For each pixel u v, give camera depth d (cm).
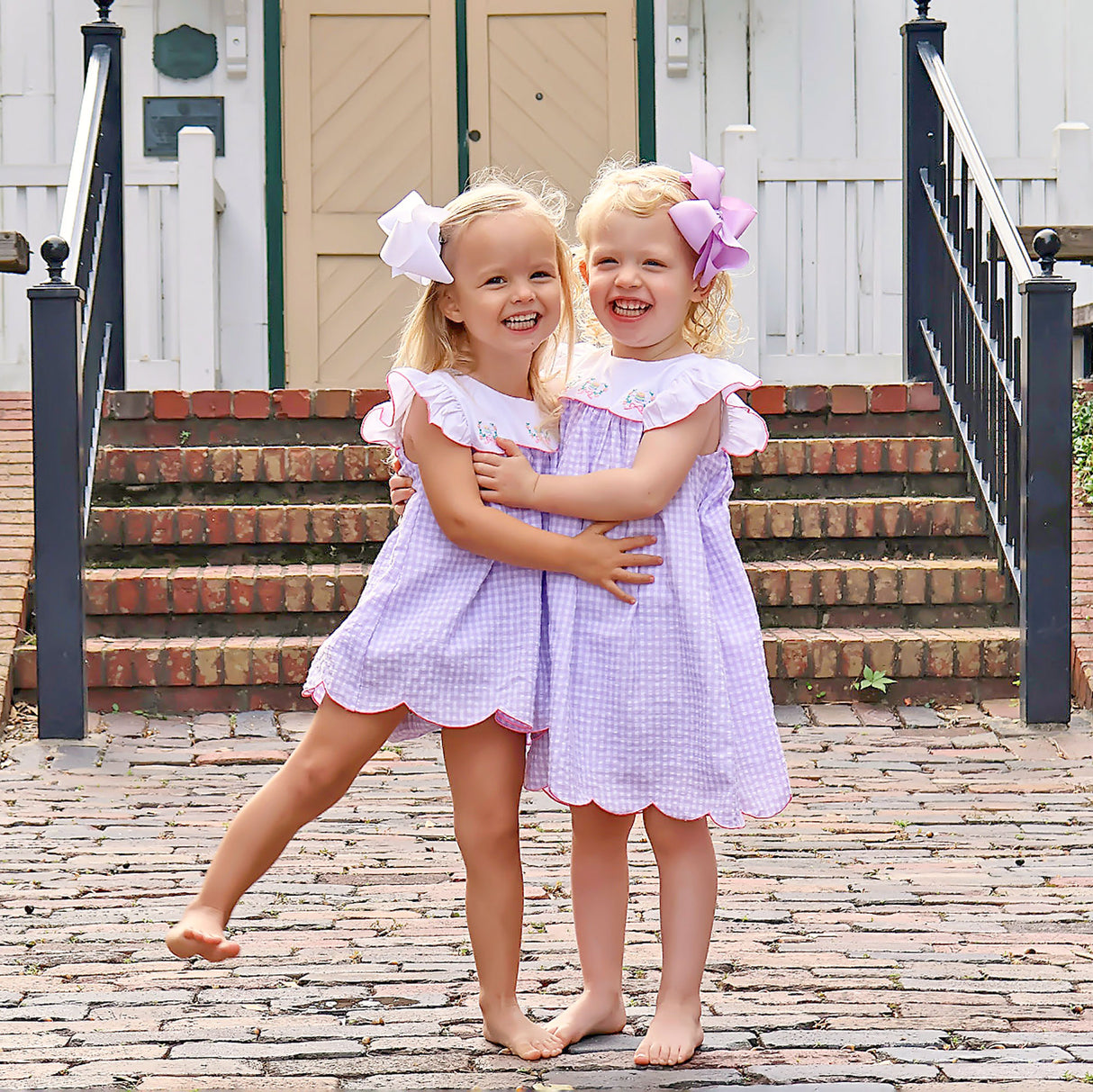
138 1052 223
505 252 223
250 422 613
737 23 810
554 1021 230
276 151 800
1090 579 537
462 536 222
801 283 791
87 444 547
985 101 816
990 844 357
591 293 237
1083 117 817
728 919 297
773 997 249
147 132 795
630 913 302
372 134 805
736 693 229
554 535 223
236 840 221
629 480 223
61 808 389
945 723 478
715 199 238
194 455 578
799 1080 208
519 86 809
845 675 497
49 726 455
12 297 741
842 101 812
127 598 519
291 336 802
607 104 811
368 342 805
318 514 556
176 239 744
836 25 811
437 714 219
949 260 603
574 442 234
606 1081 209
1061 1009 242
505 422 230
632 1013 242
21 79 786
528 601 225
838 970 264
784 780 231
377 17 805
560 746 219
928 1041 226
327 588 523
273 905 310
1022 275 480
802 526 559
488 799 222
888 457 589
